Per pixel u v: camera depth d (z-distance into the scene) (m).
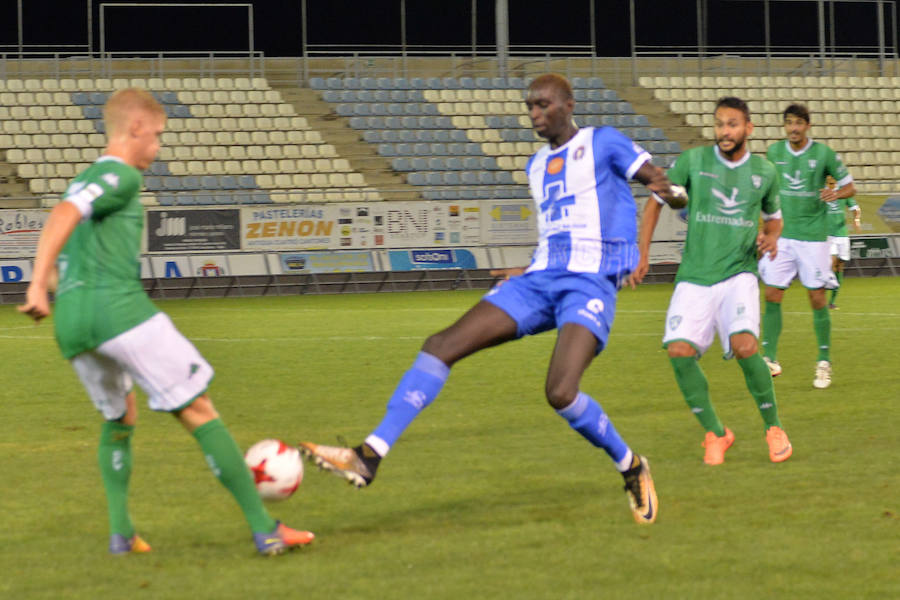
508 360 36.97
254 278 74.38
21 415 26.78
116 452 14.18
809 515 15.76
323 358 38.12
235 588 12.67
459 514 16.22
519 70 97.19
